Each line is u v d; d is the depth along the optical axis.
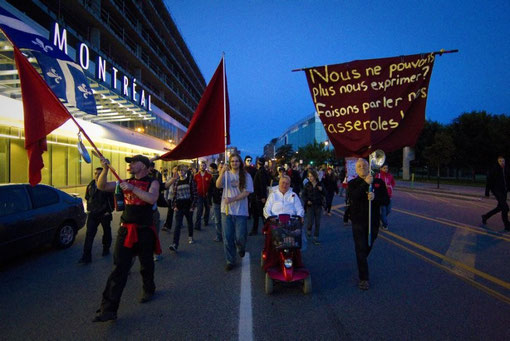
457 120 36.03
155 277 4.68
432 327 3.10
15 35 7.88
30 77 3.57
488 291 4.02
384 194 4.39
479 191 22.59
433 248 6.21
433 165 29.39
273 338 2.93
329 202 11.02
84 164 19.59
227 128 5.39
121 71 28.52
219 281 4.50
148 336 2.99
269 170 13.30
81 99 9.88
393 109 4.73
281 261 4.14
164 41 45.31
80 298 3.92
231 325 3.19
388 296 3.89
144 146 27.67
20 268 5.11
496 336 2.93
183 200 6.31
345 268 5.04
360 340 2.88
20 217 5.27
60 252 6.09
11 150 13.66
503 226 8.57
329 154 55.03
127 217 3.57
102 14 28.50
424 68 4.61
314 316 3.37
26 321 3.31
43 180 15.86
